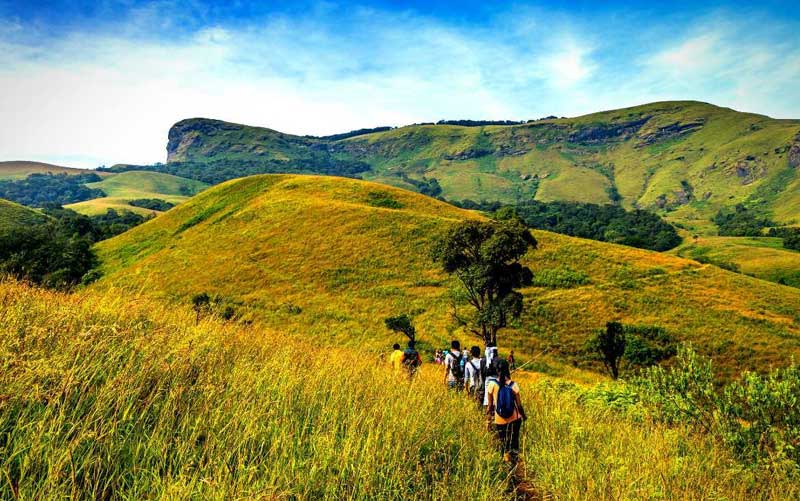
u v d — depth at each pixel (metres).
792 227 172.00
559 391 12.46
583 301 45.72
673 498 4.70
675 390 8.03
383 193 79.81
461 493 4.10
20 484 2.71
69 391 3.31
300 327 41.59
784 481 5.64
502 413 5.93
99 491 3.02
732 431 6.83
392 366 9.95
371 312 44.50
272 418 4.46
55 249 62.81
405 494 3.82
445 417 6.20
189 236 71.81
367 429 4.79
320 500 3.55
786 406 6.43
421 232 61.59
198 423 3.85
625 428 7.69
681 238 171.12
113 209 189.50
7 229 87.31
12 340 3.73
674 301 45.59
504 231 29.11
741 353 37.16
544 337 40.09
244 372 5.23
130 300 6.39
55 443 3.01
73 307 5.38
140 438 3.48
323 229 64.06
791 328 40.84
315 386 5.67
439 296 47.09
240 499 2.95
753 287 49.50
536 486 5.16
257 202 78.94
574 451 6.00
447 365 10.02
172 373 4.49
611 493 4.46
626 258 56.28
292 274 53.31
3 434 3.07
